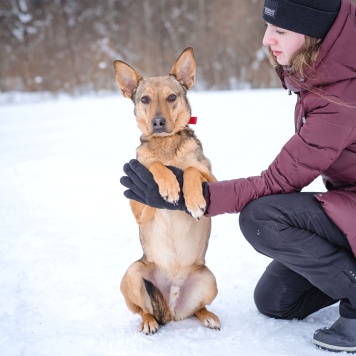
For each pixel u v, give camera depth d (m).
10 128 13.02
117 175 6.99
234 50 25.08
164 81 3.40
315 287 2.95
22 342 2.76
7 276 3.81
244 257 4.03
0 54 27.77
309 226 2.59
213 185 2.71
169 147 3.21
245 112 12.23
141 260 3.24
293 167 2.59
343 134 2.50
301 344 2.65
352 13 2.52
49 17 29.38
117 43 28.77
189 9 28.62
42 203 5.93
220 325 2.96
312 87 2.59
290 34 2.61
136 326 3.02
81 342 2.77
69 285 3.62
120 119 13.34
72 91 25.77
